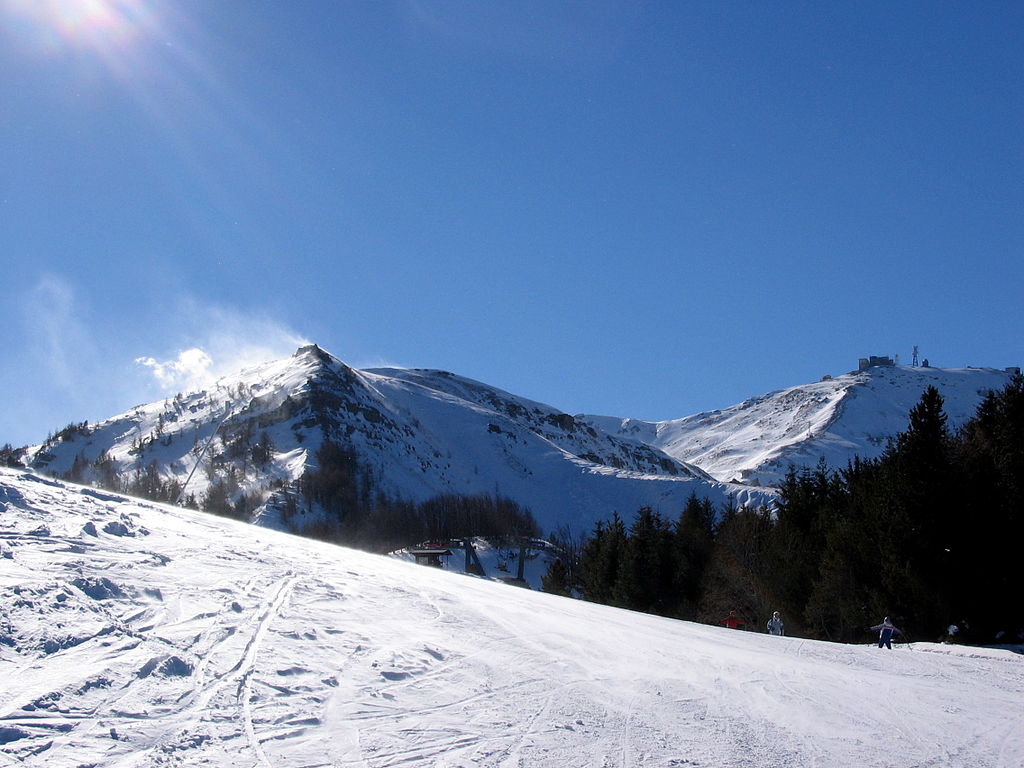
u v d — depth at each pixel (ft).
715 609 136.26
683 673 45.62
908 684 50.96
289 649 36.58
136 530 57.31
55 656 30.53
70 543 47.37
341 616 44.78
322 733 28.12
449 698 34.06
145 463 382.83
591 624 59.57
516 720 32.17
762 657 56.13
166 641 34.45
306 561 62.03
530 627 52.11
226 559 54.80
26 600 34.88
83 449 423.23
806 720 37.88
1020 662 66.64
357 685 33.78
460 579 75.92
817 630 110.11
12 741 23.53
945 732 38.29
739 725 35.50
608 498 425.28
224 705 29.07
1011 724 41.27
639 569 143.74
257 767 24.53
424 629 45.80
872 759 32.55
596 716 34.06
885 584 96.22
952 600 91.76
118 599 38.91
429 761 26.73
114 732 25.23
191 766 23.94
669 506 397.39
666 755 29.94
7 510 52.49
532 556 241.14
